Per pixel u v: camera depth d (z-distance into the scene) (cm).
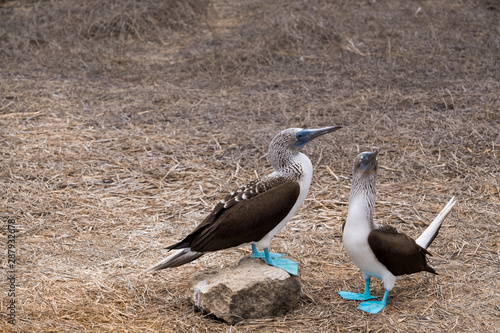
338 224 669
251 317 494
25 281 552
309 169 536
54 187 755
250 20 1541
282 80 1176
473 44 1324
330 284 555
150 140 909
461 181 762
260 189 518
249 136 918
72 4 1561
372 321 490
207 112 1027
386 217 680
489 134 890
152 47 1409
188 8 1554
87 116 1009
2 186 746
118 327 485
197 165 827
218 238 500
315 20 1415
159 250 618
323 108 1028
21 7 1647
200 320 496
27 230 650
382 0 1655
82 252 611
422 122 948
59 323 488
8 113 1016
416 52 1293
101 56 1334
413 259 500
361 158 492
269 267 515
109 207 711
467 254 600
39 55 1341
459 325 483
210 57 1293
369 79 1162
